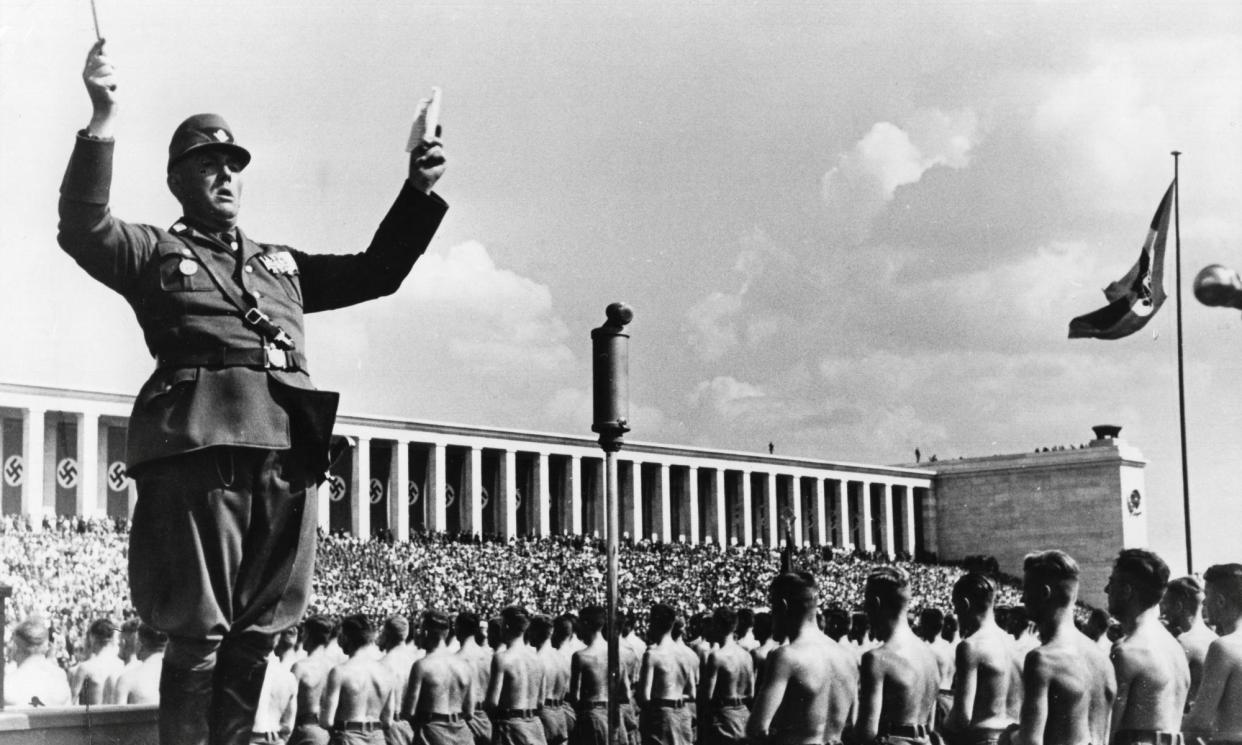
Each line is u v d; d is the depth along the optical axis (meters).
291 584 8.12
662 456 136.62
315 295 8.95
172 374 7.99
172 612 7.78
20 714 8.34
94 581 72.06
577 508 130.12
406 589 93.31
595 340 16.47
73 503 99.50
